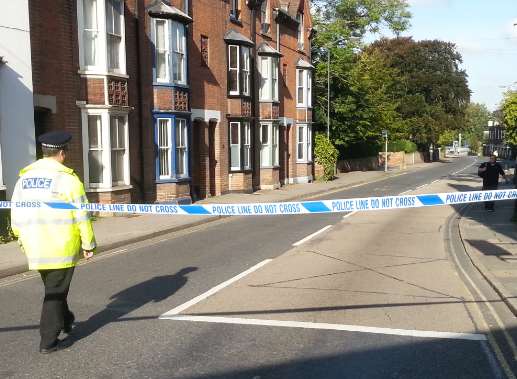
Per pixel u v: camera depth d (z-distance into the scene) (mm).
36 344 5371
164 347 5238
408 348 5234
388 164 58875
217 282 7980
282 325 5906
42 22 13234
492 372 4699
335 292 7340
